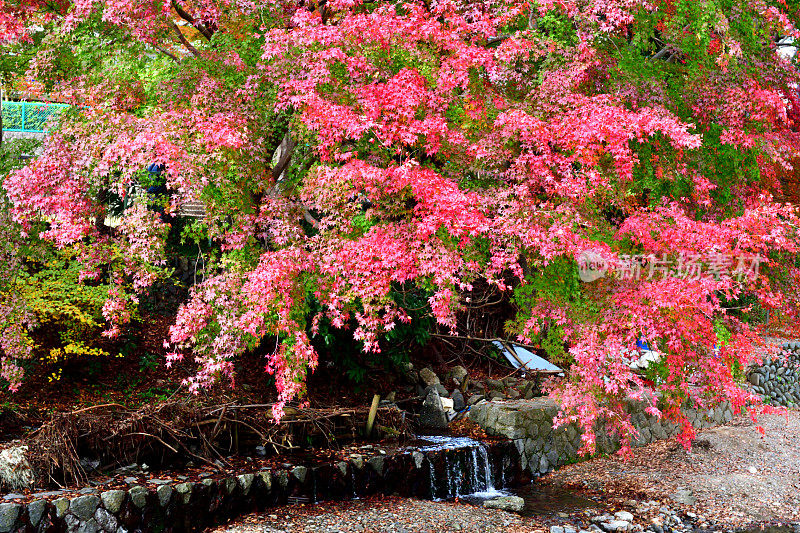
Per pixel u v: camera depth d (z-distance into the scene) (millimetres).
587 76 7992
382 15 7727
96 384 10461
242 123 7453
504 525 8156
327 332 10844
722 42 8305
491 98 7859
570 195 7176
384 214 7328
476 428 10969
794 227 8031
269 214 7789
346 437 9914
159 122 6965
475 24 7902
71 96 7527
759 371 16031
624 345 7754
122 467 7969
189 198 7051
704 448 11859
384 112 7234
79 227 6938
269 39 7547
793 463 11117
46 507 6574
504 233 7203
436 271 6906
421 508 8453
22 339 8148
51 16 8102
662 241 7680
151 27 7609
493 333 14195
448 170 7664
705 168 8617
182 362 11547
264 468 8367
